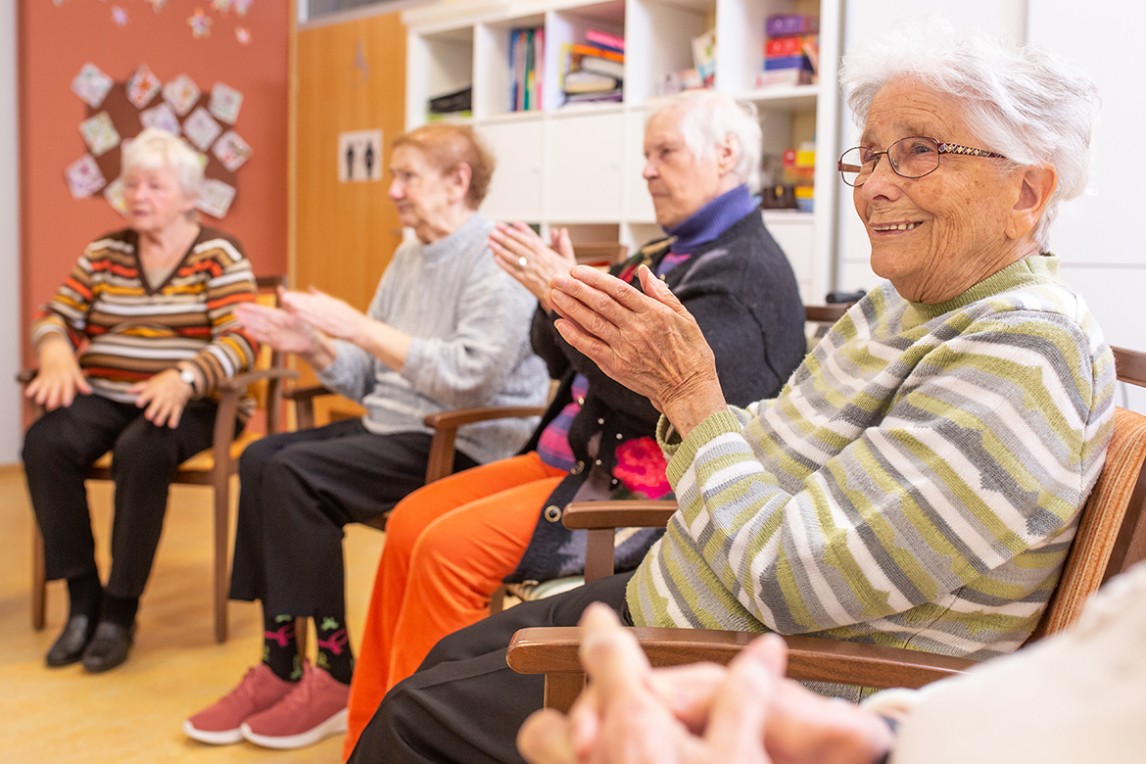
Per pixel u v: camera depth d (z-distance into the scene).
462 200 2.60
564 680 1.06
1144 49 2.52
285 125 5.33
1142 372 1.22
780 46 3.38
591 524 1.57
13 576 3.31
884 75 1.22
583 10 3.91
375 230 4.89
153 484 2.68
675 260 2.04
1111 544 1.04
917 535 1.04
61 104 4.65
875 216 1.21
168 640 2.83
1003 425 1.03
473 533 1.93
